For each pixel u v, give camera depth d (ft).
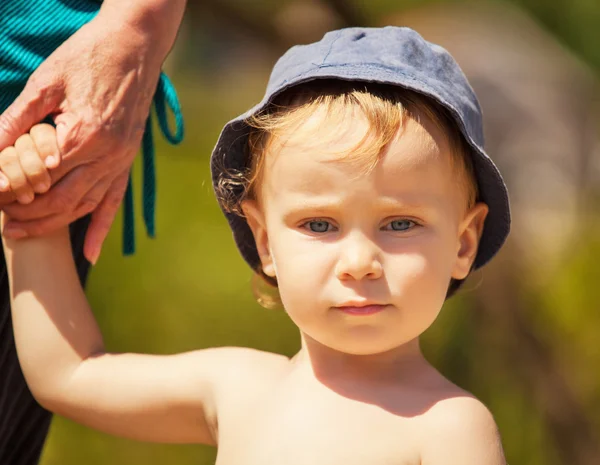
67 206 9.35
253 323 23.56
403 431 8.36
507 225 9.28
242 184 9.42
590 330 22.59
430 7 23.66
